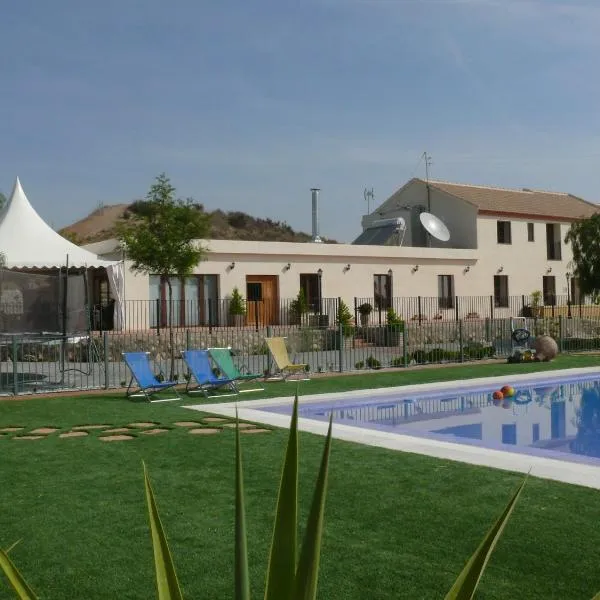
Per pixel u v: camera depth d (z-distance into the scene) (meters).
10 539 5.53
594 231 27.33
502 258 35.97
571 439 11.07
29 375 16.66
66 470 7.81
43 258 21.84
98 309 25.42
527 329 24.33
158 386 13.53
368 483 7.13
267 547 5.25
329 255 29.69
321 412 12.90
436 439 9.68
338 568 4.80
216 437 9.72
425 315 32.47
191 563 4.94
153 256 22.11
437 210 36.94
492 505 6.31
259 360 21.58
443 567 4.82
